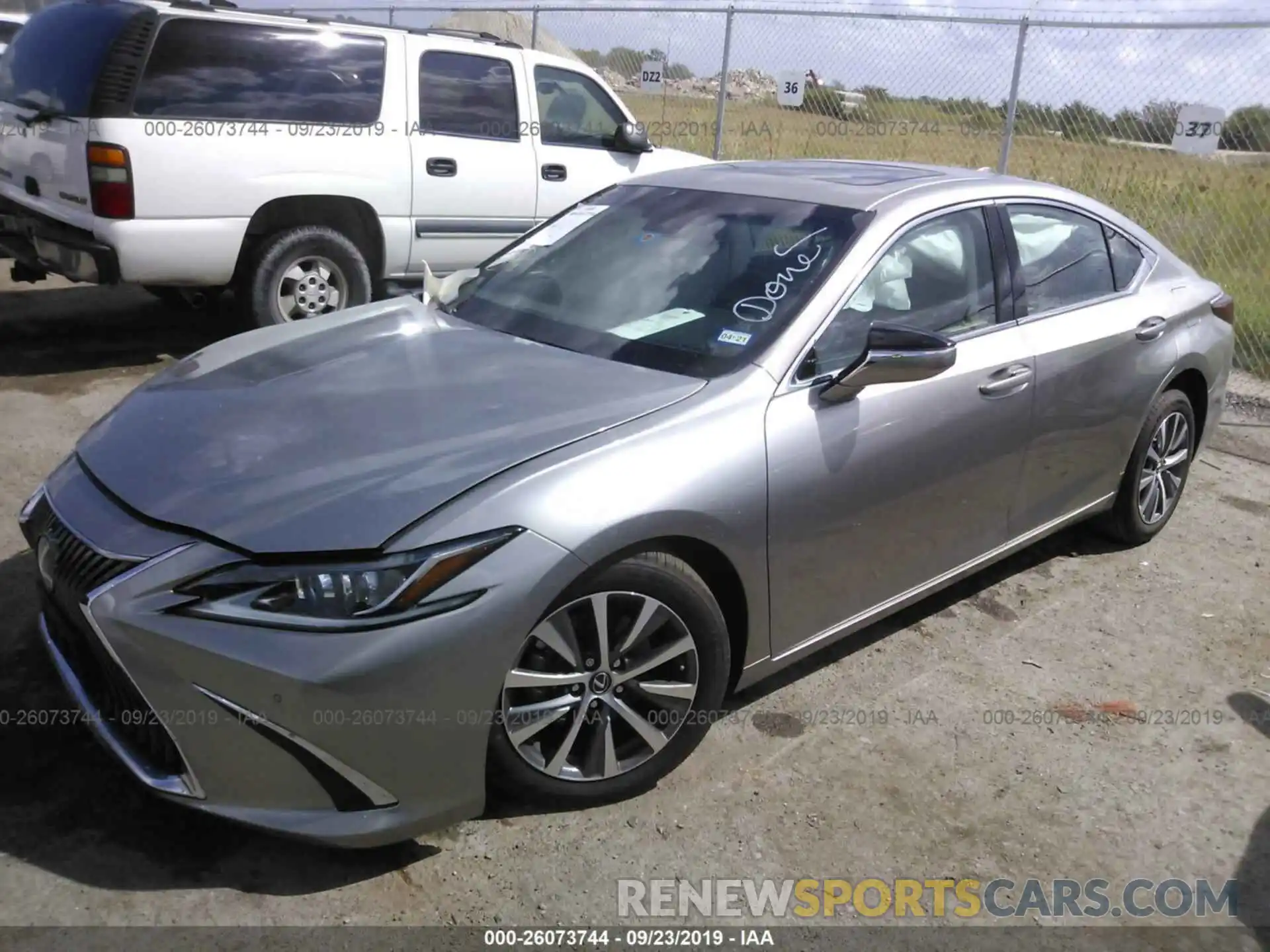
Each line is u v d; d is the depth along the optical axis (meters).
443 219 7.14
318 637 2.38
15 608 3.67
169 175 5.96
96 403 5.78
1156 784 3.23
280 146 6.33
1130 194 8.18
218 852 2.70
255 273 6.44
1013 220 4.04
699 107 10.46
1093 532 4.98
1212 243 8.13
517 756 2.73
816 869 2.80
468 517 2.52
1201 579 4.62
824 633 3.38
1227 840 3.01
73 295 8.12
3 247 6.68
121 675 2.47
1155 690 3.75
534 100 7.49
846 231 3.54
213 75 6.07
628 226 3.95
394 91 6.78
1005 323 3.86
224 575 2.42
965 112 8.83
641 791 3.01
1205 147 7.86
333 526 2.47
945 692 3.64
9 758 2.97
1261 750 3.44
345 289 6.82
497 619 2.51
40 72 6.30
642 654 2.88
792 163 4.41
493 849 2.78
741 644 3.15
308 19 6.43
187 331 7.34
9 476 4.76
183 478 2.71
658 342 3.33
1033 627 4.13
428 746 2.51
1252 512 5.45
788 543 3.09
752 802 3.03
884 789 3.12
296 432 2.86
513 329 3.58
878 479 3.31
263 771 2.44
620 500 2.68
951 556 3.76
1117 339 4.25
